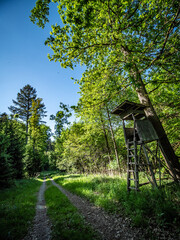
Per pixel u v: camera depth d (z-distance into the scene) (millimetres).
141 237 2955
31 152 30938
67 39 4898
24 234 3635
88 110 6859
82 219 4328
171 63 4594
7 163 11945
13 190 10617
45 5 4172
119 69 5219
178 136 7281
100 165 17719
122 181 7391
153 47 4941
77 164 23078
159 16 4074
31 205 6484
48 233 3678
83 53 5457
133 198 4586
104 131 15219
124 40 4539
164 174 6535
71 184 11352
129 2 4250
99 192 7324
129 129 6750
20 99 39125
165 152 5164
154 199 3941
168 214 3174
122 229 3441
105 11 4254
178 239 2588
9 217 4676
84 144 16766
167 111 6734
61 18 4578
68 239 3121
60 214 4898
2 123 14352
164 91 7051
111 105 12359
